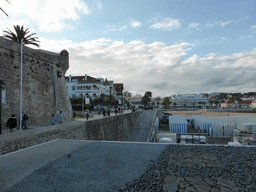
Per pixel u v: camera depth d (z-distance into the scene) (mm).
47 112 19750
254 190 4703
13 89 15562
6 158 7547
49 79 20797
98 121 21281
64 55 24250
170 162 6898
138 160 7285
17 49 16281
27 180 5340
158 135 25125
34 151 8719
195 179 5348
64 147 9570
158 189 4766
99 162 7031
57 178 5496
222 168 6297
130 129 34625
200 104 168625
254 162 6871
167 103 164000
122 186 4961
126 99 112312
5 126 14250
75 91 66562
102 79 78625
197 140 26016
